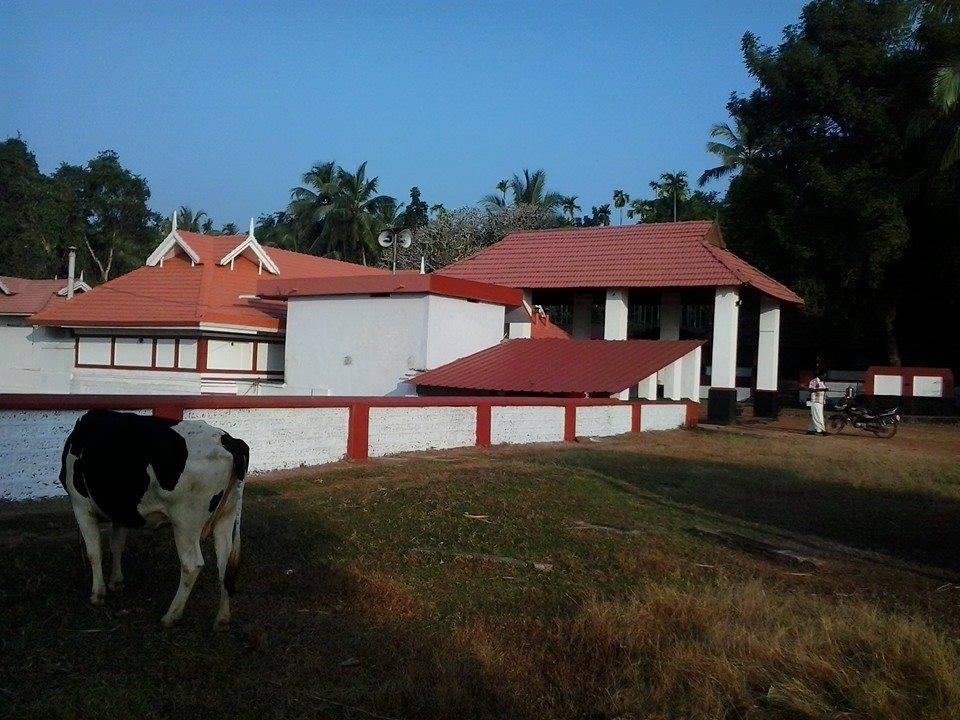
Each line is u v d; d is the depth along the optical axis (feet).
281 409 44.52
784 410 116.67
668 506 40.86
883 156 113.29
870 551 35.01
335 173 182.29
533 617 23.26
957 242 112.78
